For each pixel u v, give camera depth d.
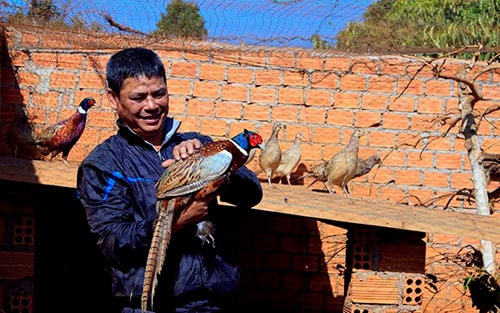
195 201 2.93
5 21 5.96
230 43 6.06
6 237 5.08
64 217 5.94
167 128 3.29
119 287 3.05
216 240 3.22
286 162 6.04
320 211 4.62
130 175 3.09
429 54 6.60
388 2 6.07
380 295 5.07
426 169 6.50
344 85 6.51
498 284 5.02
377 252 5.07
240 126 6.48
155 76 3.14
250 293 6.48
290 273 6.48
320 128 6.49
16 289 5.09
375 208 4.79
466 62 6.53
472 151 5.62
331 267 6.47
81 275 6.09
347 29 5.95
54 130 5.68
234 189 3.38
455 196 6.45
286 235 6.49
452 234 4.63
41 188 5.23
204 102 6.46
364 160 6.31
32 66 6.39
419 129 6.50
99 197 3.03
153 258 2.80
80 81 6.42
